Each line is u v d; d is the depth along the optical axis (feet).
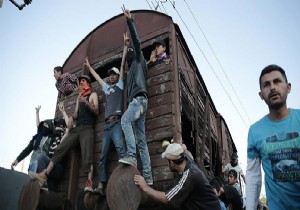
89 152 16.40
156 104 15.47
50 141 18.89
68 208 16.55
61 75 22.24
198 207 9.61
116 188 12.42
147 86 16.28
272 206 6.81
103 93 18.58
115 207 12.12
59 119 20.27
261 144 7.09
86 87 18.58
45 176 15.89
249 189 7.27
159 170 13.82
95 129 17.69
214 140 26.35
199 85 22.98
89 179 15.47
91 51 21.63
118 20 21.06
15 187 18.65
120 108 15.64
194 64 21.45
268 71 7.01
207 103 22.57
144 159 13.42
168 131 14.33
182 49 18.88
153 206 12.82
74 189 17.02
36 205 14.92
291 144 6.54
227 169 27.58
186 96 18.06
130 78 15.12
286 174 6.52
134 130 13.96
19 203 16.02
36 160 17.19
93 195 14.55
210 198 9.71
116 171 12.85
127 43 16.75
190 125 20.67
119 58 19.20
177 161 10.62
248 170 7.48
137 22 19.56
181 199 9.33
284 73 7.06
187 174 9.70
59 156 16.55
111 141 15.88
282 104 6.86
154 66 16.62
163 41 16.94
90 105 17.07
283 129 6.79
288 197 6.51
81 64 21.70
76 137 17.11
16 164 18.98
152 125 15.08
